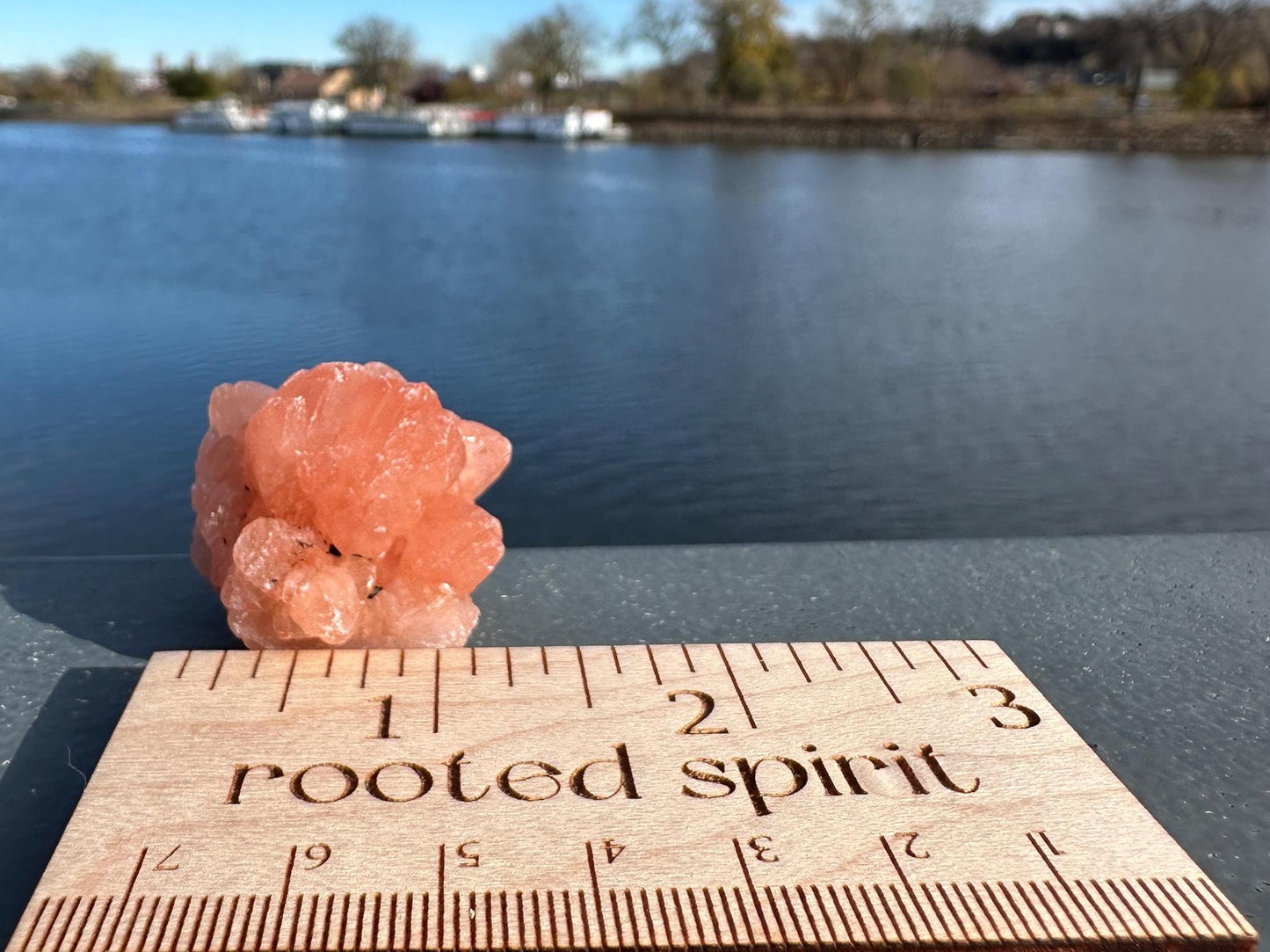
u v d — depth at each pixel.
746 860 0.07
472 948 0.06
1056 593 0.13
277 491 0.10
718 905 0.06
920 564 0.13
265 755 0.08
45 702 0.09
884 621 0.12
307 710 0.08
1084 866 0.07
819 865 0.07
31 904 0.06
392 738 0.08
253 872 0.07
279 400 0.10
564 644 0.11
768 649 0.10
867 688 0.09
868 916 0.06
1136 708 0.10
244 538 0.09
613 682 0.09
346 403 0.10
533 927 0.06
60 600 0.12
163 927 0.06
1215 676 0.11
